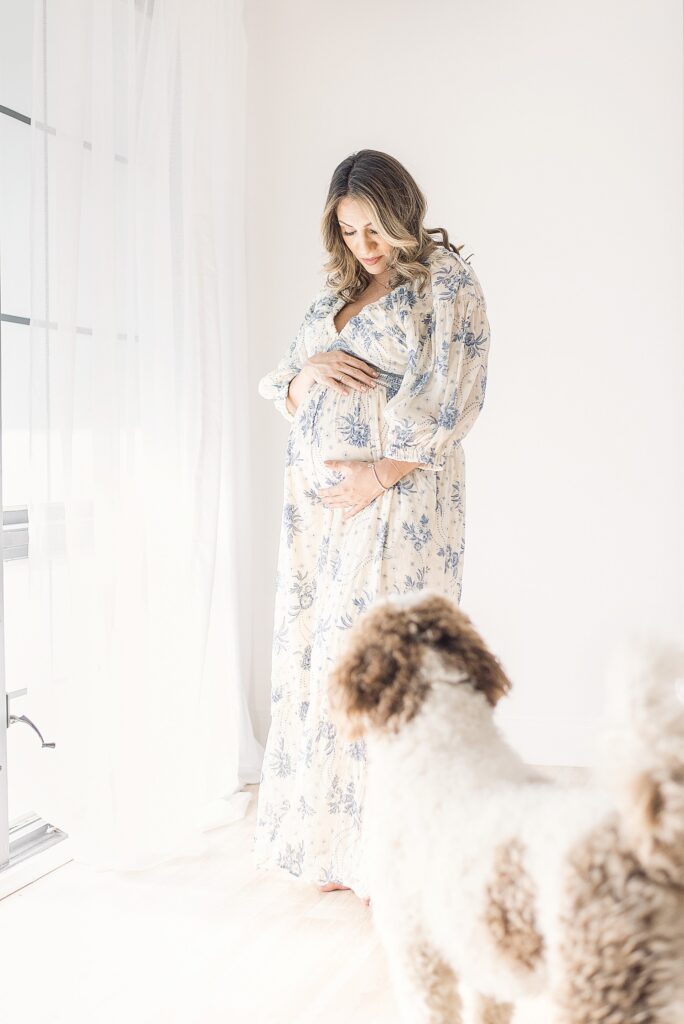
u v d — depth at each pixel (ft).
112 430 7.63
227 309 10.08
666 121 10.17
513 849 3.41
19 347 8.09
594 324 10.46
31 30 8.02
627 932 3.00
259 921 6.92
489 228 10.69
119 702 7.73
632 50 10.23
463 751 3.98
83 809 7.54
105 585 7.59
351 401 7.26
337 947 6.51
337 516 7.42
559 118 10.45
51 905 7.18
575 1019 3.06
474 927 3.51
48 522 7.34
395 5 10.81
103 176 7.53
